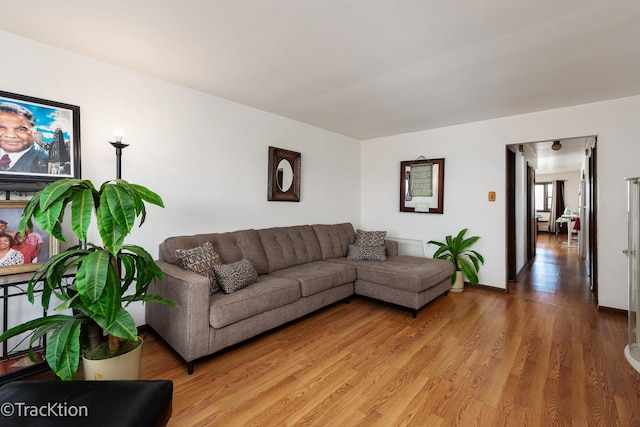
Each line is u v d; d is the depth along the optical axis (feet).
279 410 5.61
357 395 6.06
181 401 5.82
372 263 11.86
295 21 6.17
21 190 6.75
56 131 7.22
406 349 7.95
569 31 6.44
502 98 10.52
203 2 5.58
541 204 37.65
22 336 6.97
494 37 6.71
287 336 8.73
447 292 13.01
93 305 5.01
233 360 7.38
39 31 6.61
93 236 7.88
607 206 10.64
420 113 12.30
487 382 6.48
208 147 10.35
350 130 15.23
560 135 11.52
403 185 15.81
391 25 6.28
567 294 12.76
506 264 12.87
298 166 13.46
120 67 8.32
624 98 10.36
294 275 9.89
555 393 6.08
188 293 6.70
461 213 13.97
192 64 8.17
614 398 5.90
